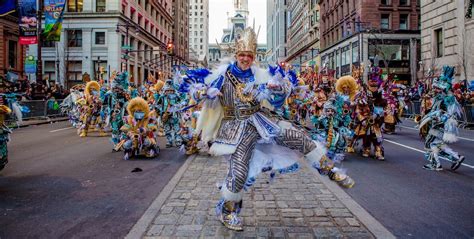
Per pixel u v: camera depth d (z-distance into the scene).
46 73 44.22
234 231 4.16
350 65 48.28
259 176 6.96
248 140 4.00
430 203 5.48
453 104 7.84
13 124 8.24
